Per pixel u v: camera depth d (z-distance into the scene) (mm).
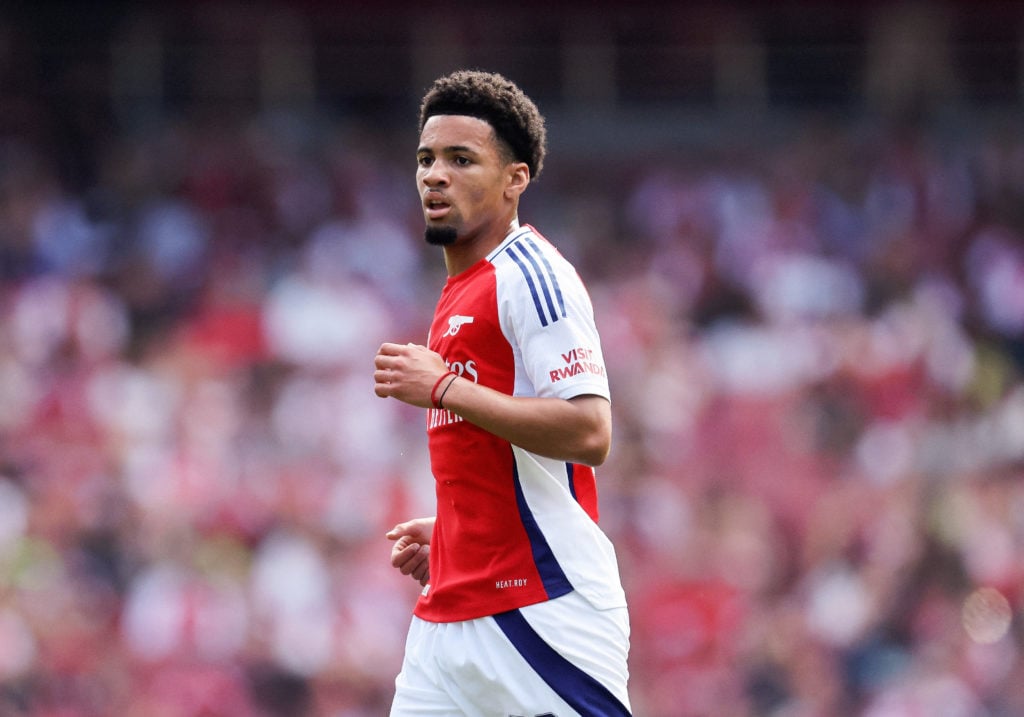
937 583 42188
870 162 62312
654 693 39500
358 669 39062
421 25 64500
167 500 42094
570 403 12953
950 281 59219
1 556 40031
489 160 13805
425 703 14047
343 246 55531
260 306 51406
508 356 13508
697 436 47406
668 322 52844
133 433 44812
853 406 49938
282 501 42188
